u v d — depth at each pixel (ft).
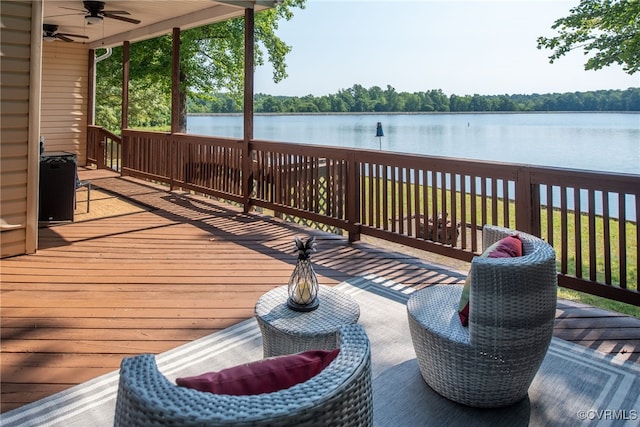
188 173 23.67
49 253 13.94
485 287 5.99
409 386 7.16
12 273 12.11
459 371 6.41
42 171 17.10
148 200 22.56
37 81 13.26
